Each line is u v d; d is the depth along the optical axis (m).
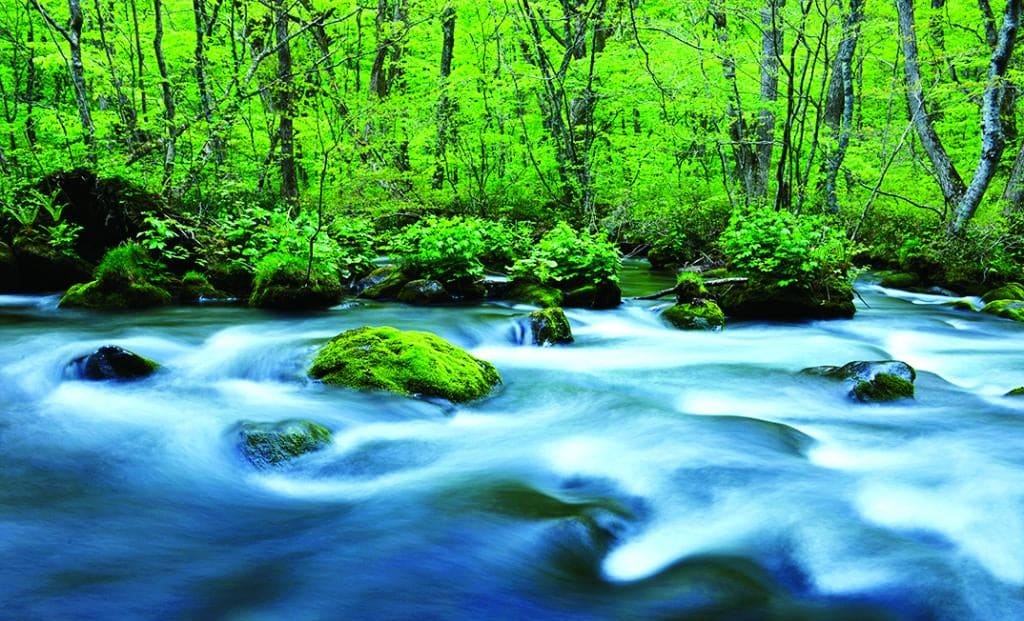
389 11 19.56
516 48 22.50
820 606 2.97
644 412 5.61
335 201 14.38
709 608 2.89
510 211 19.00
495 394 6.12
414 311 9.57
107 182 10.51
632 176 19.27
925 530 3.62
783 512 3.80
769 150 18.55
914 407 5.91
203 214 12.09
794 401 6.08
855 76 19.64
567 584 3.06
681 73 16.73
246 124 16.31
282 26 15.02
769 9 14.95
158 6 14.04
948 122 19.11
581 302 10.58
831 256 10.62
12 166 13.27
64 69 21.16
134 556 3.16
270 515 3.70
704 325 9.53
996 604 2.96
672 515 3.83
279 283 9.64
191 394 5.53
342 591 2.88
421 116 17.45
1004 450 4.77
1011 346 8.80
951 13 17.88
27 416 4.90
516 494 3.94
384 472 4.37
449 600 2.84
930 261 14.41
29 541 3.24
